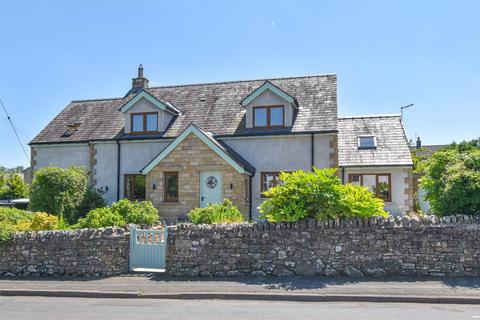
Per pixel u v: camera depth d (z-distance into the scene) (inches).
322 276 449.1
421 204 1066.7
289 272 455.2
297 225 460.1
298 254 457.7
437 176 503.2
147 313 337.7
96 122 962.1
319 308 347.9
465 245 436.8
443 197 474.6
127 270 493.4
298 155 804.6
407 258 443.5
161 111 871.7
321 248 455.2
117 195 881.5
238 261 466.0
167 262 478.9
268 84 812.6
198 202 767.1
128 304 371.6
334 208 456.1
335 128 783.1
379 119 1024.9
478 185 450.6
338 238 454.0
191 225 482.3
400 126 988.6
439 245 439.8
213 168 761.0
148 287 420.8
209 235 473.7
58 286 433.1
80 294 410.0
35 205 727.7
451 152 513.7
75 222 733.9
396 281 420.8
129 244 499.5
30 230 534.3
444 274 437.4
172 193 791.7
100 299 396.2
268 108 824.9
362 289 392.8
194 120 887.7
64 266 490.9
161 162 787.4
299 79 937.5
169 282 439.8
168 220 776.3
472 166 479.8
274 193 472.4
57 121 1002.7
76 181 765.3
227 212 595.5
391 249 446.3
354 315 323.6
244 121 854.5
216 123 866.8
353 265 449.7
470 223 444.8
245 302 374.0
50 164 897.5
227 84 979.3
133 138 866.8
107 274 481.7
